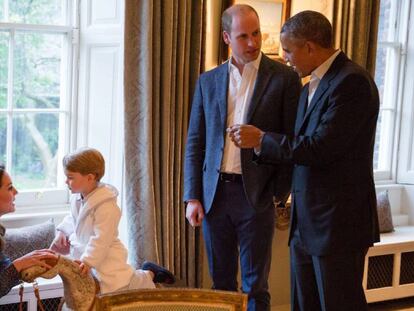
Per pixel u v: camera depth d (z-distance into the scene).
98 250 3.15
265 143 2.88
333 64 2.84
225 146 3.38
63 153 4.12
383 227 4.96
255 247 3.37
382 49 5.25
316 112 2.83
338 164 2.81
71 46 4.05
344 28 4.43
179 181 3.87
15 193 2.97
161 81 3.75
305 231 2.90
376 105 2.82
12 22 3.91
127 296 1.86
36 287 2.83
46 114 4.06
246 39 3.28
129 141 3.74
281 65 3.40
